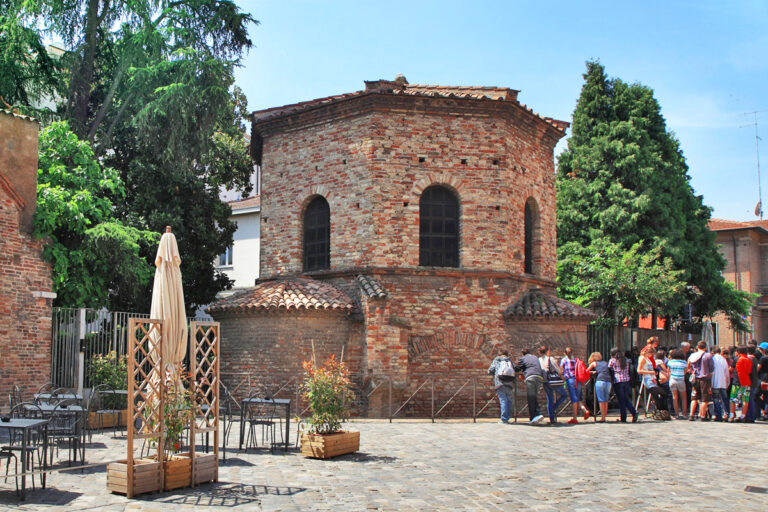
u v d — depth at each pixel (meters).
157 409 9.91
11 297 17.62
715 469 11.92
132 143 26.08
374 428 17.31
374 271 21.22
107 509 8.66
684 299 33.28
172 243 10.60
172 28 24.73
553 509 8.97
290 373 20.39
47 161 20.45
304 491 9.89
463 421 19.09
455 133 22.22
